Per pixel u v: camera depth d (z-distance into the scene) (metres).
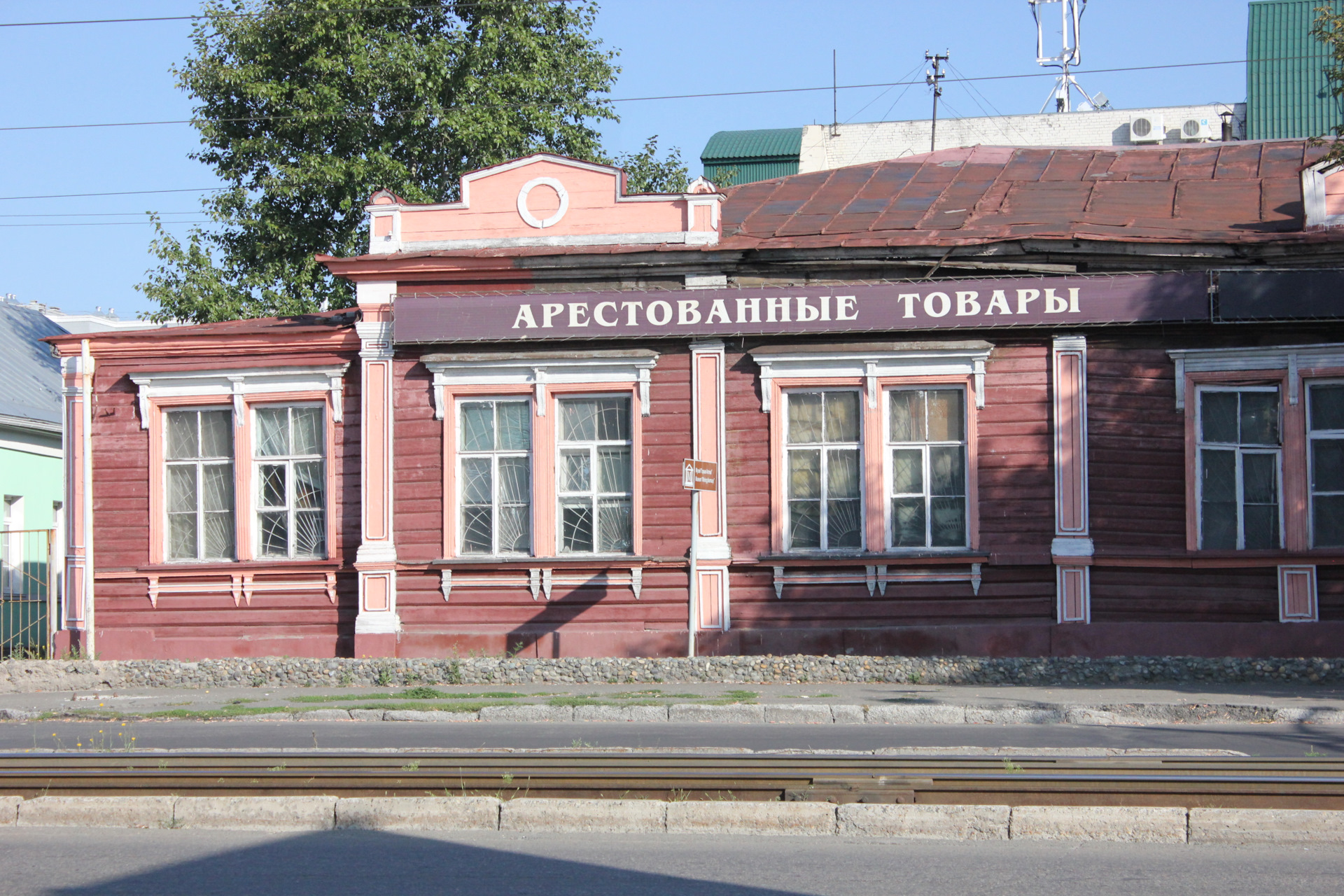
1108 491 18.02
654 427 18.92
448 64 30.19
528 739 12.75
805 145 41.41
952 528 18.52
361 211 29.84
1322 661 16.11
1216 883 7.41
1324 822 8.24
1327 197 18.02
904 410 18.66
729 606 18.53
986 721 13.88
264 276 30.30
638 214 19.00
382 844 8.48
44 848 8.46
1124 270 18.05
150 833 8.84
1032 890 7.30
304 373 19.80
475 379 19.22
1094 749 11.40
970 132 40.28
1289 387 17.75
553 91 31.38
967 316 18.09
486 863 7.96
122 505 20.19
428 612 19.16
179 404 20.14
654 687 16.48
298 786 9.61
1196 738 12.41
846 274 18.73
